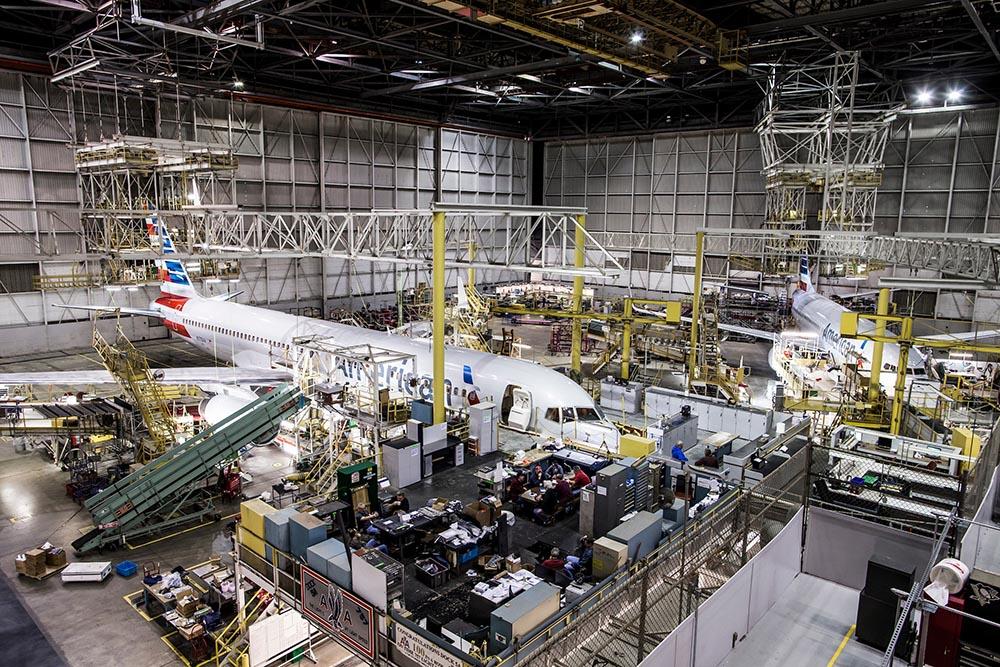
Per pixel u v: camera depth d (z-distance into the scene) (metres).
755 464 22.09
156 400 33.94
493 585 14.98
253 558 16.83
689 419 32.94
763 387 49.16
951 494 20.22
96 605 21.88
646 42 38.38
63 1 37.06
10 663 18.91
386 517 19.25
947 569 11.25
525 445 27.20
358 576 13.45
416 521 18.23
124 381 34.72
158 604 21.67
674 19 35.47
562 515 20.19
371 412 26.34
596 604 11.20
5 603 21.84
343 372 35.16
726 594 14.84
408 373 33.59
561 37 34.75
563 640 10.72
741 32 40.69
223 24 39.91
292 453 34.06
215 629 20.11
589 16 31.30
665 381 48.47
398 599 13.26
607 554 14.80
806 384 41.12
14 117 49.28
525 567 16.80
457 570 16.89
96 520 24.83
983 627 13.66
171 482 26.41
